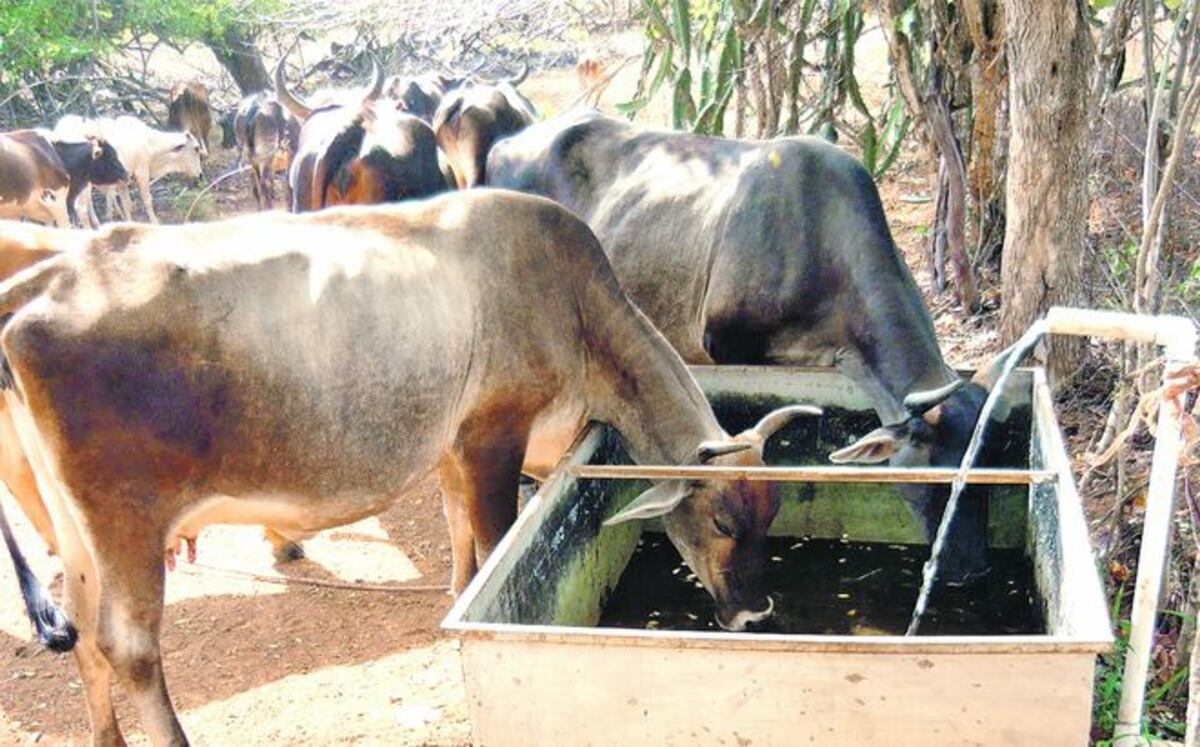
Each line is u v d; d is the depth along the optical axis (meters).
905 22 6.92
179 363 3.54
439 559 5.66
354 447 3.90
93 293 3.50
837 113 8.87
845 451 4.07
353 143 7.77
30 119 15.58
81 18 15.04
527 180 6.30
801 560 4.87
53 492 3.75
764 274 5.20
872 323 4.89
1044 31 5.31
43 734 4.43
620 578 4.73
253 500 3.80
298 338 3.73
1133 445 5.17
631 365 4.54
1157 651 4.01
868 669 2.76
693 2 8.77
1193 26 4.62
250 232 3.85
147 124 16.56
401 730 4.30
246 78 16.41
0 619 5.23
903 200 9.74
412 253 4.11
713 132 8.05
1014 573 4.52
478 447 4.41
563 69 15.24
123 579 3.59
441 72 12.77
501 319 4.31
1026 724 2.75
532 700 2.93
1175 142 3.86
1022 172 5.54
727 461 4.18
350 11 13.32
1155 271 4.16
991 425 4.41
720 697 2.84
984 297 7.41
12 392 3.56
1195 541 4.12
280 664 4.79
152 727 3.70
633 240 5.75
